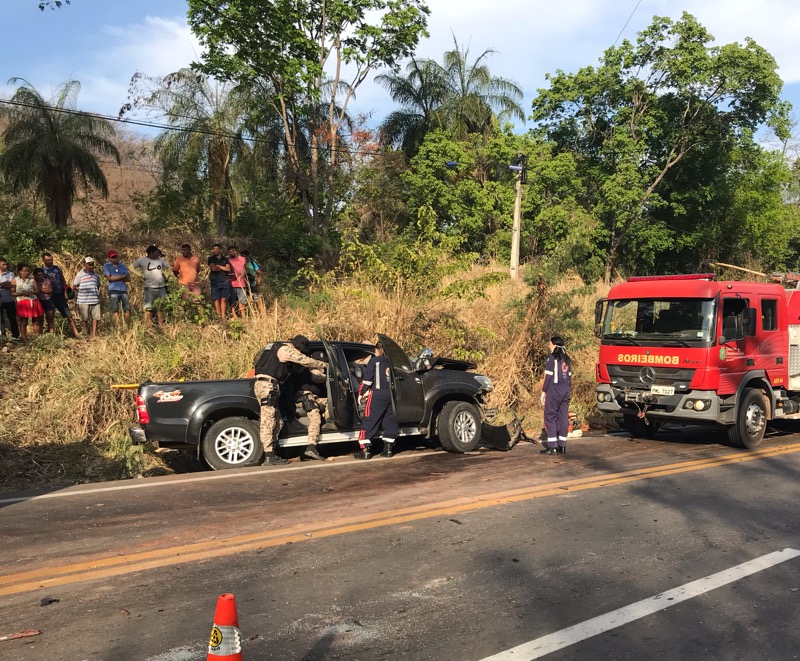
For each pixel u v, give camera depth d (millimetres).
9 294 12219
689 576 5105
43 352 11367
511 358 14062
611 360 11297
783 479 8359
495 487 7730
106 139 22266
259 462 8984
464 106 35531
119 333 12070
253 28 24906
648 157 34781
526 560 5387
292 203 28094
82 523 6258
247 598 4598
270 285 16859
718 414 10164
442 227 33906
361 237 31234
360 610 4434
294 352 8867
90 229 18734
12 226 16328
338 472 8508
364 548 5609
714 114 33156
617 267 33938
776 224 36938
